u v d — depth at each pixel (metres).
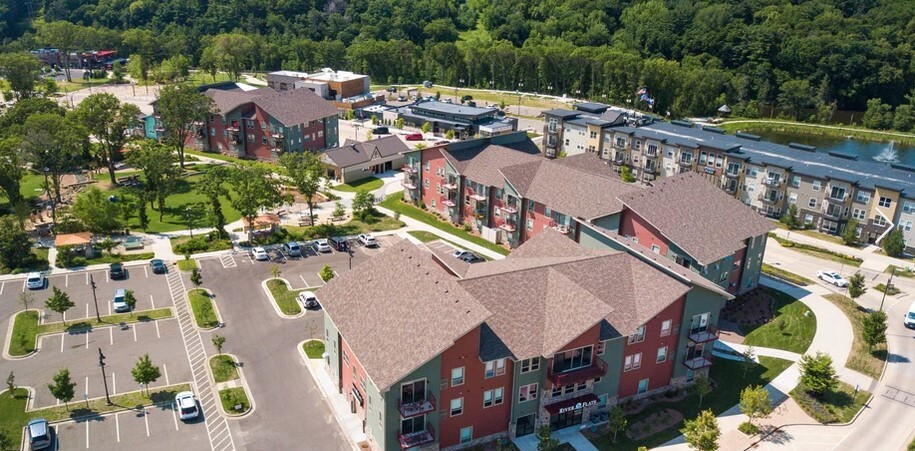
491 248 104.75
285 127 144.25
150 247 99.25
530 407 61.31
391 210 119.69
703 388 65.38
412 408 54.53
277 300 84.25
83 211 100.69
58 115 124.06
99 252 96.56
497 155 109.44
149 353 72.12
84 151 129.38
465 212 112.44
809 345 78.19
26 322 76.81
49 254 95.31
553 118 156.50
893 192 105.88
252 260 96.19
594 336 59.88
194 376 68.44
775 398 68.19
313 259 97.44
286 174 118.31
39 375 67.56
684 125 149.00
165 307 82.06
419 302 58.22
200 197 122.62
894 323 83.81
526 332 59.00
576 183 96.94
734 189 125.25
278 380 68.25
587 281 64.56
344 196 127.44
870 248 108.31
